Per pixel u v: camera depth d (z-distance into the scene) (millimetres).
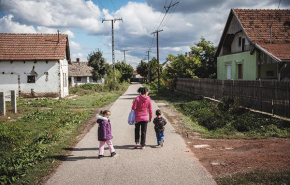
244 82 11539
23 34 26188
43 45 24969
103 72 51250
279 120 8492
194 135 8359
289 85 8312
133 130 9273
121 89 40281
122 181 4516
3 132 7699
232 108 10984
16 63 23656
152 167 5203
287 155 5594
